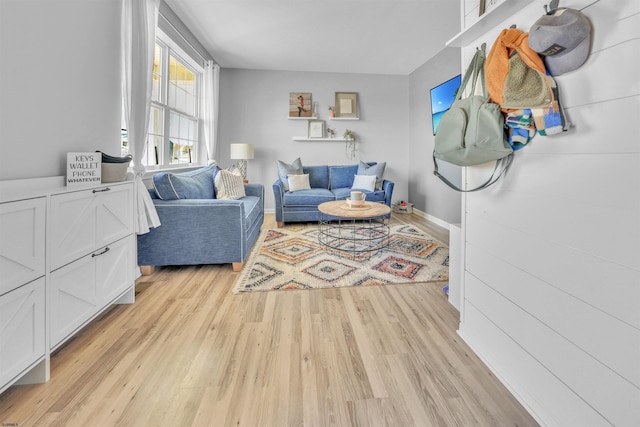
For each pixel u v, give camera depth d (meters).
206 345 1.59
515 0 1.09
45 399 1.21
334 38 3.96
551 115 0.99
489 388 1.28
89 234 1.60
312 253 3.17
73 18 1.83
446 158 1.36
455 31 3.77
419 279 2.48
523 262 1.20
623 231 0.82
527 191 1.17
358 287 2.34
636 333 0.79
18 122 1.47
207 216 2.58
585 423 0.94
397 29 3.70
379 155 5.72
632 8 0.78
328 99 5.51
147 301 2.10
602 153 0.87
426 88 4.95
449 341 1.62
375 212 2.94
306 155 5.57
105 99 2.15
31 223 1.22
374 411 1.16
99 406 1.18
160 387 1.28
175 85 3.82
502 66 1.10
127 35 2.28
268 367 1.41
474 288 1.54
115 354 1.51
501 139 1.15
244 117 5.36
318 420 1.12
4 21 1.39
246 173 5.21
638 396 0.79
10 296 1.13
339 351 1.54
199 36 3.92
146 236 2.53
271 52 4.49
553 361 1.06
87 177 1.75
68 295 1.44
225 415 1.14
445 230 4.20
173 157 3.79
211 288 2.32
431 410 1.16
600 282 0.89
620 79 0.81
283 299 2.14
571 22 0.86
